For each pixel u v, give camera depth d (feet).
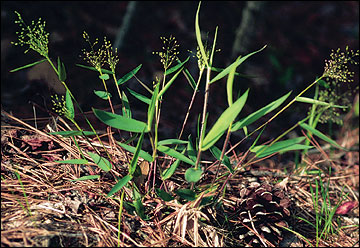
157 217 2.78
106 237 2.65
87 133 2.69
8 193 2.77
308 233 2.95
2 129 3.05
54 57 4.68
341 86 4.91
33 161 2.94
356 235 3.00
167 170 2.74
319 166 3.64
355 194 3.35
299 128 4.55
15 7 5.30
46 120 3.30
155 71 5.06
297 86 5.44
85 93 4.26
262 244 2.78
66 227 2.64
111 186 2.89
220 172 3.19
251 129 4.34
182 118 4.38
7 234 2.56
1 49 4.48
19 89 4.01
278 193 2.84
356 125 3.94
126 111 2.76
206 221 2.80
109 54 2.74
